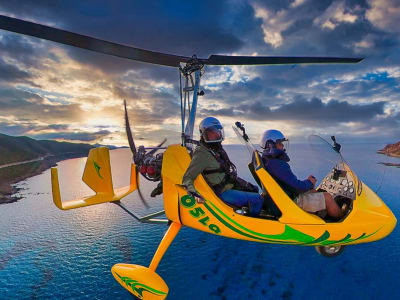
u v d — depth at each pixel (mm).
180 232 4082
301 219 2133
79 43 2566
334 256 3031
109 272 2967
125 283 2219
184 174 2113
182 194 2244
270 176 2189
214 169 2211
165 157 2312
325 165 2371
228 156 2439
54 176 2398
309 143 2584
